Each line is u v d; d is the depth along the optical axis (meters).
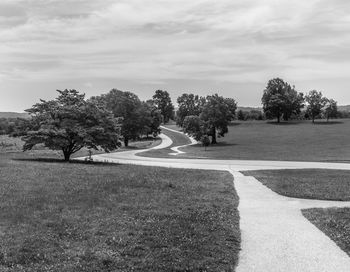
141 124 117.44
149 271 10.03
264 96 180.75
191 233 13.52
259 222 16.11
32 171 28.69
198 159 60.66
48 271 9.77
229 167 45.06
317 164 50.12
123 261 10.57
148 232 13.41
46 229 13.45
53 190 20.75
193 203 19.11
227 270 10.35
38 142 43.06
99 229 13.60
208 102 118.75
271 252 12.05
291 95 180.12
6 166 31.89
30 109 44.69
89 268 10.00
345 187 26.25
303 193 23.58
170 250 11.64
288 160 57.78
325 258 11.52
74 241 12.30
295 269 10.62
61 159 45.97
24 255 10.87
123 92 118.50
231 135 139.00
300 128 148.88
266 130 148.38
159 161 55.91
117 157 65.75
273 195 23.36
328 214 17.64
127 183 24.41
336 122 165.62
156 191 22.05
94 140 44.34
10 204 16.98
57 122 43.81
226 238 13.23
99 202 18.14
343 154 73.19
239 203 20.48
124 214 15.97
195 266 10.44
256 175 34.97
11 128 46.41
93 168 33.97
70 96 46.25
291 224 15.80
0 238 12.26
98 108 46.12
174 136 158.12
